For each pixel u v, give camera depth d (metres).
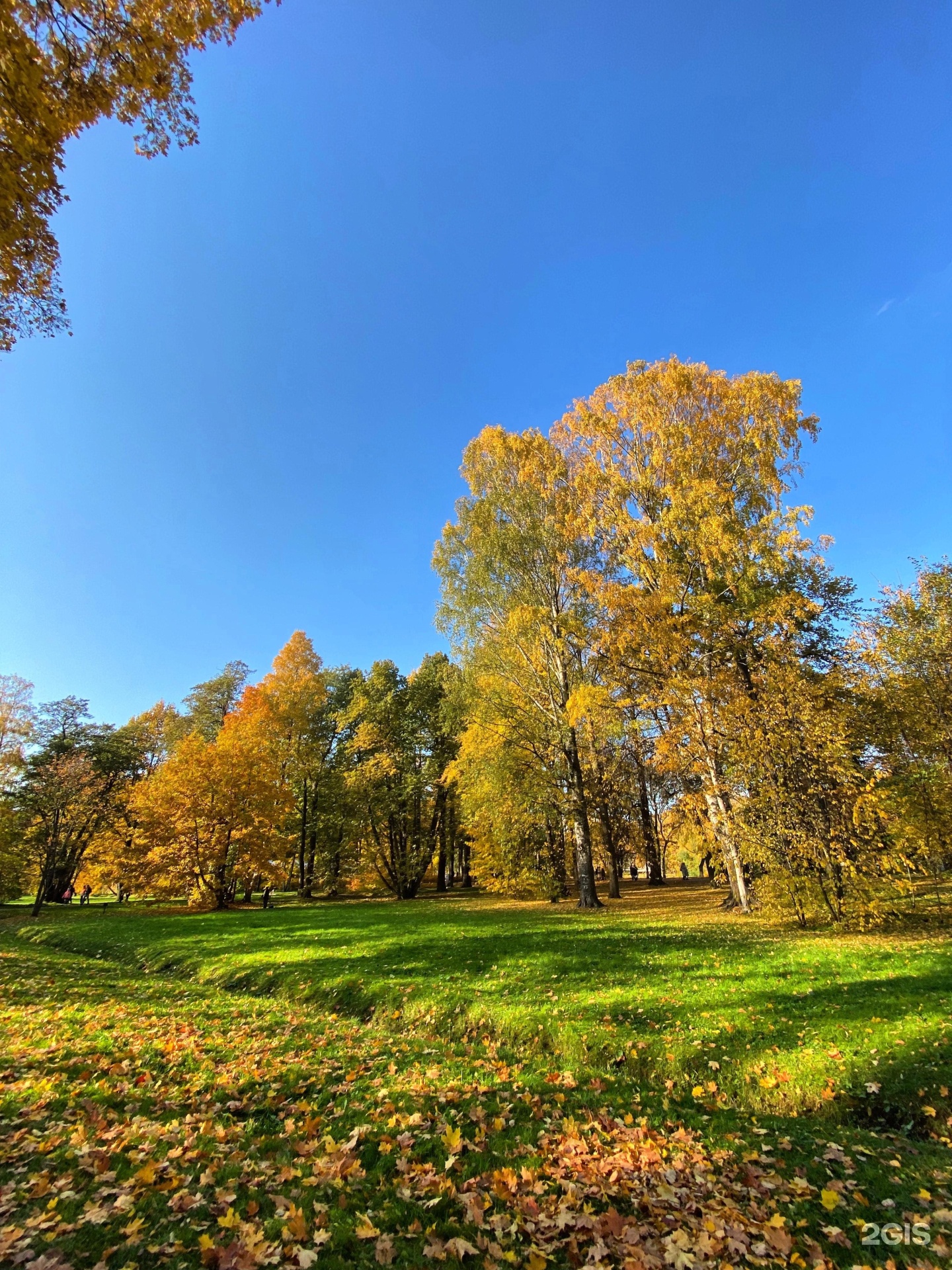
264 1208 3.44
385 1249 3.05
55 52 5.16
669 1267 2.97
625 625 15.95
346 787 32.59
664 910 18.30
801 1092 5.62
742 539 14.89
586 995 8.41
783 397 15.26
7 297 6.48
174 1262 2.87
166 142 6.10
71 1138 4.03
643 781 26.55
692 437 16.12
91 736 36.78
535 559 21.70
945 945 9.82
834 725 12.67
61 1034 6.82
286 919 19.42
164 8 5.36
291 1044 6.91
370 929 15.63
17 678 31.03
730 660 15.66
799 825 12.82
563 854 25.94
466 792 23.66
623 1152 4.23
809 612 17.23
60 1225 3.05
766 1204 3.57
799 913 12.91
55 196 5.74
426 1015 8.61
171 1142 4.16
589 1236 3.20
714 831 16.14
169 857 26.69
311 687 33.91
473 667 21.91
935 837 13.91
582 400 19.23
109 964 13.38
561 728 20.61
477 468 22.42
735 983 8.38
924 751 15.36
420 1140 4.38
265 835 27.86
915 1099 5.23
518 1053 7.11
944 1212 3.41
